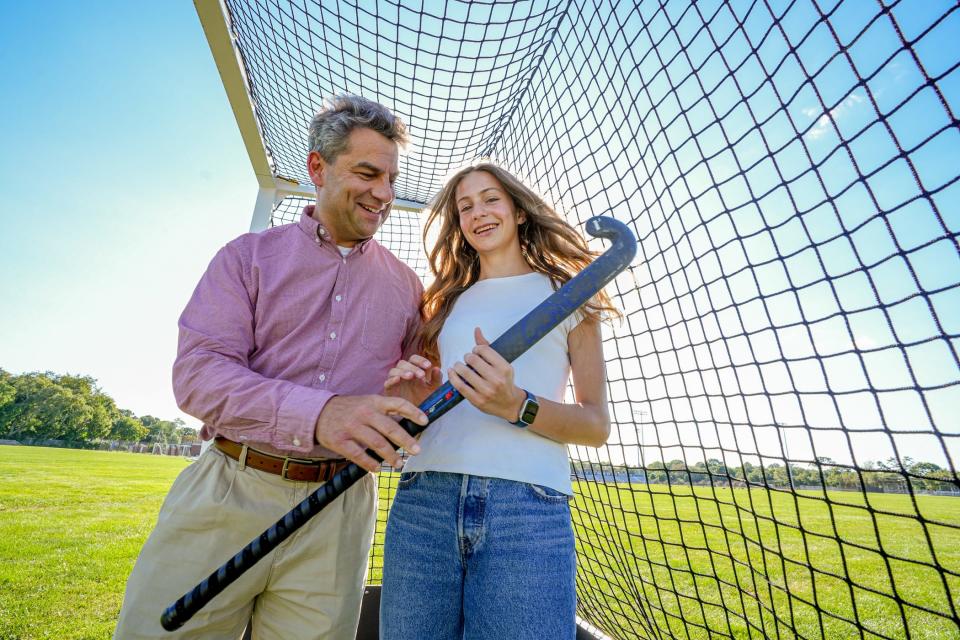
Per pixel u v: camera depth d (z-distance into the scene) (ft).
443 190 5.19
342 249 4.75
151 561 3.79
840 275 3.96
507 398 3.18
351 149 4.24
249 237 4.46
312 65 7.41
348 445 3.25
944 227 3.23
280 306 4.23
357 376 4.38
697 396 5.54
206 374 3.67
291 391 3.49
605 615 7.59
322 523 4.07
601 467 7.25
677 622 10.62
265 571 3.90
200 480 4.00
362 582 4.39
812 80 4.07
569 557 3.45
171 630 3.11
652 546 20.33
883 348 3.64
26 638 8.62
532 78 8.43
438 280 5.28
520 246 5.09
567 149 7.54
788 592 4.26
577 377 4.00
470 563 3.44
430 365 4.07
